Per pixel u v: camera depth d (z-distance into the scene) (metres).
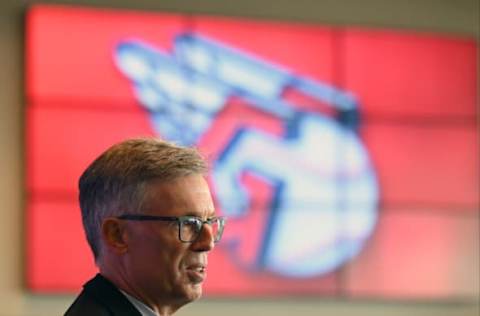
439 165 11.32
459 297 11.27
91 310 3.14
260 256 10.70
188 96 10.69
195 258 3.21
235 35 10.88
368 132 11.16
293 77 10.99
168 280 3.20
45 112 10.29
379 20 11.41
